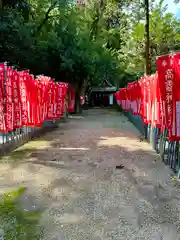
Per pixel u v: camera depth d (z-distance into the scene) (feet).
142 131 37.60
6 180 17.56
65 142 31.63
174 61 17.03
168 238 10.60
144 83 29.63
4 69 23.62
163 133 22.67
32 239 10.50
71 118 68.39
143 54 63.05
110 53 80.43
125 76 112.57
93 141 32.32
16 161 22.41
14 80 25.36
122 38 84.38
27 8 59.67
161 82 17.61
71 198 14.57
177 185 16.53
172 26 61.31
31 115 29.27
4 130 23.88
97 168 20.42
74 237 10.66
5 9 51.11
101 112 96.63
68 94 73.56
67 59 67.26
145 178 17.95
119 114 84.84
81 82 84.48
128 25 72.49
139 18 58.49
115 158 23.59
